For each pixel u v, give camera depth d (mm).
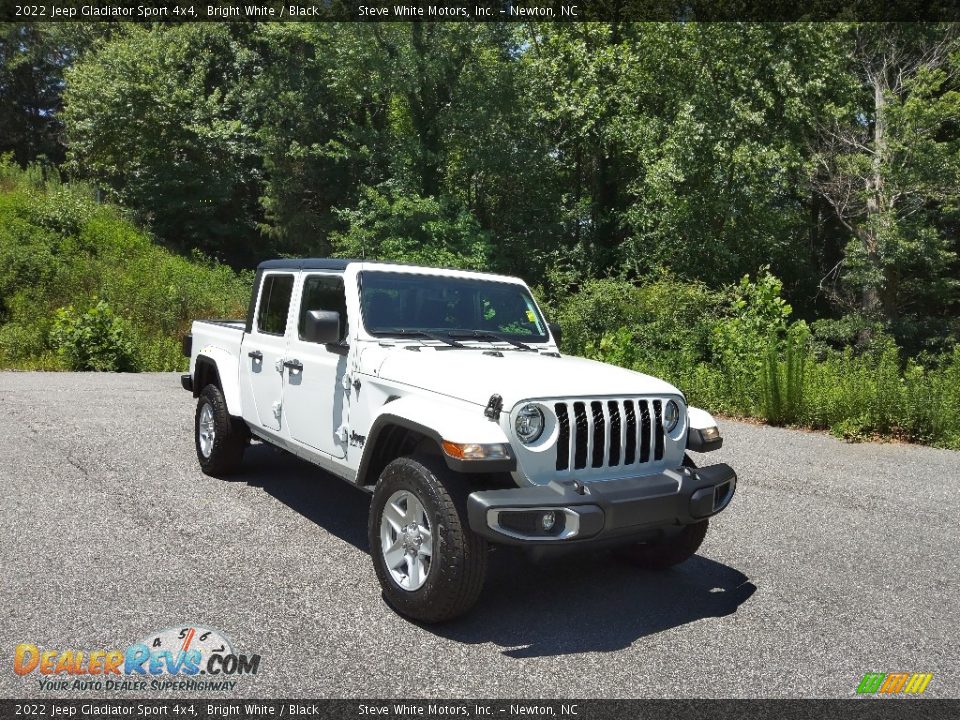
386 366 4320
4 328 16844
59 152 40250
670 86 26469
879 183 21250
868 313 22484
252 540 4883
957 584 4617
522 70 29766
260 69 34219
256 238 35594
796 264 26406
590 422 3826
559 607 4082
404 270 5035
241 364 6031
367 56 28969
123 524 5074
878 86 23016
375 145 30672
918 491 6965
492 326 5223
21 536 4727
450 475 3678
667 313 17156
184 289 20938
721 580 4586
